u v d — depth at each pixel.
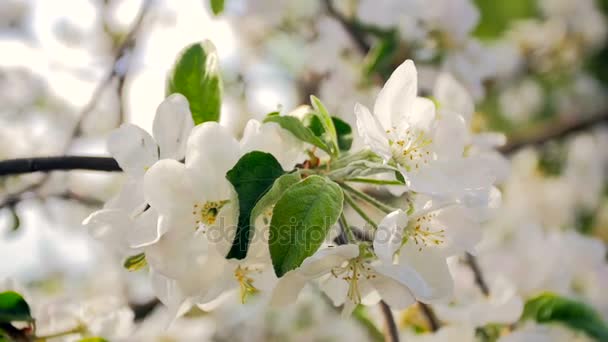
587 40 0.95
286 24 0.79
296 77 0.78
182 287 0.38
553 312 0.48
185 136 0.40
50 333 0.47
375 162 0.40
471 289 0.53
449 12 0.62
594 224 0.93
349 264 0.39
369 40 0.71
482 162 0.40
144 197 0.39
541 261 0.58
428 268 0.39
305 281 0.38
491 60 0.65
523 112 1.01
